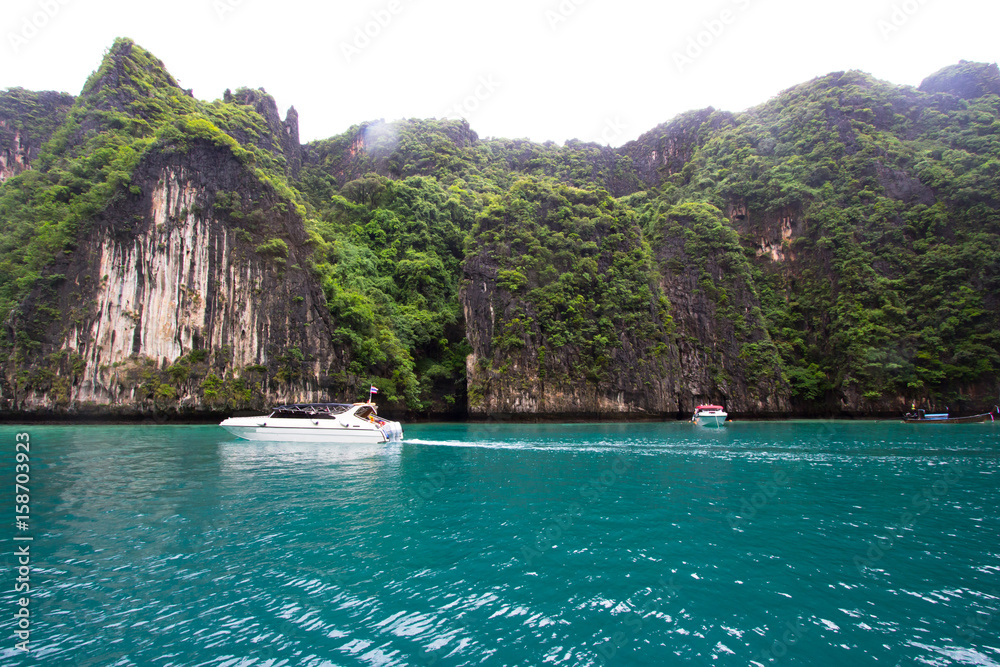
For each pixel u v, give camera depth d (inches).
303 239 1918.1
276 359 1699.1
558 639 217.0
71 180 1737.2
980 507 478.6
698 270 2844.5
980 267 2516.0
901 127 3319.4
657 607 250.2
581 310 2346.2
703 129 4215.1
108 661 191.3
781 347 2760.8
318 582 274.1
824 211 3019.2
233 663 192.4
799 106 3644.2
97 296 1558.8
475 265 2393.0
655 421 2306.8
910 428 1740.9
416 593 262.5
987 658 203.2
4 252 1652.3
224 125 2694.4
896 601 260.5
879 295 2655.0
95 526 366.0
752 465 753.6
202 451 819.4
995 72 3395.7
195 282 1660.9
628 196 3937.0
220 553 314.8
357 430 1008.9
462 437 1235.2
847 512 454.3
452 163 3494.1
